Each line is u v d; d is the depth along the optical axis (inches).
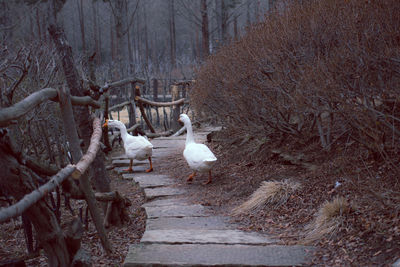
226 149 370.6
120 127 341.7
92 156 145.3
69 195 161.2
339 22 222.2
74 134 158.6
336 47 231.6
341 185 208.8
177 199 264.1
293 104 245.9
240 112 297.0
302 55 245.8
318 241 168.9
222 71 312.3
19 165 115.4
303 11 256.8
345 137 265.0
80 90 231.6
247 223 206.7
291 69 249.0
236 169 306.3
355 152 238.4
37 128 293.0
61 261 128.7
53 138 312.3
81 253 137.6
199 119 506.3
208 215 225.6
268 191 227.0
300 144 287.6
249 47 282.4
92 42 1627.7
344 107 202.7
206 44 772.0
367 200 183.6
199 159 277.3
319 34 238.8
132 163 359.3
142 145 332.8
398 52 188.9
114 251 193.0
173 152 412.8
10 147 112.6
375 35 199.9
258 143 323.6
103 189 233.0
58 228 127.8
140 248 172.1
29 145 307.0
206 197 260.4
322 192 212.5
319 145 272.5
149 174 337.7
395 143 217.9
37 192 102.0
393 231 154.4
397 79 201.6
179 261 155.1
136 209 263.3
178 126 539.2
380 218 166.9
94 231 221.3
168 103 532.7
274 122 291.6
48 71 311.1
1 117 99.1
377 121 192.4
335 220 175.3
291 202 217.3
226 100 307.0
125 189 313.0
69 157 297.4
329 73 207.0
